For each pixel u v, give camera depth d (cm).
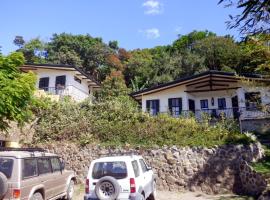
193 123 1570
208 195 1224
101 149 1501
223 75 2081
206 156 1341
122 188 782
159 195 1214
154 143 1452
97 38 6206
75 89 2878
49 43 5725
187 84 2305
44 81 2866
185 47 5847
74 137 1622
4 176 676
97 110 1778
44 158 873
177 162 1361
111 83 3844
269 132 1795
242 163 1259
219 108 2297
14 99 1059
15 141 1598
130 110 1731
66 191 1011
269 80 1159
